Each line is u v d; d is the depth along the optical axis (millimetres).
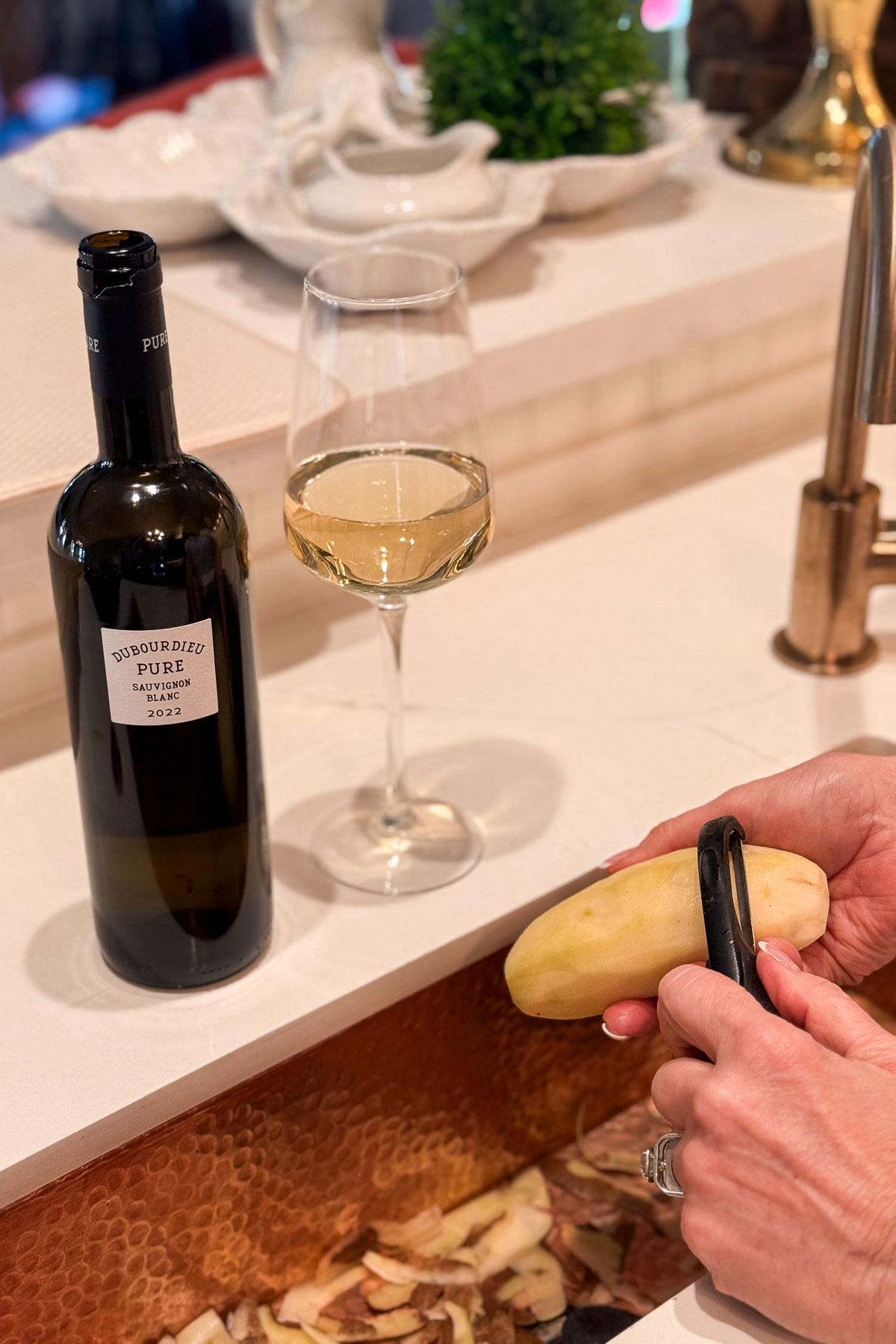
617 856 700
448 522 617
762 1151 523
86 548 546
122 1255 635
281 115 1200
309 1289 699
